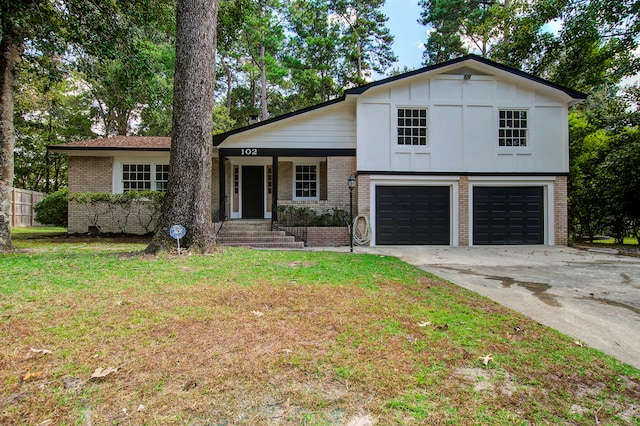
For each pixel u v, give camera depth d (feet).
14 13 26.43
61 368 7.75
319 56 89.20
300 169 49.42
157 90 38.73
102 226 43.65
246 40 80.94
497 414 6.69
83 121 90.48
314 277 17.29
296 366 8.13
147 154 44.83
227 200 48.88
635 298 16.12
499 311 12.95
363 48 92.27
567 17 45.24
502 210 40.04
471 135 39.99
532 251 34.50
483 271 23.04
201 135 23.45
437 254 31.99
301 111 41.27
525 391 7.53
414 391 7.33
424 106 39.81
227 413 6.47
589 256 30.89
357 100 39.63
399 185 39.73
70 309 11.34
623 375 8.42
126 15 32.60
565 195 40.11
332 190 42.47
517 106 40.27
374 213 39.27
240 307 12.07
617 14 41.63
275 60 85.10
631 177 37.93
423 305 13.21
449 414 6.63
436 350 9.23
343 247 37.37
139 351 8.59
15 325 9.95
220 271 17.67
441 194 39.96
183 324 10.33
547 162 40.37
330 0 87.71
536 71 50.98
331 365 8.23
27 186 96.22
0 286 13.91
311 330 10.27
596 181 42.55
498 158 40.09
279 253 26.05
